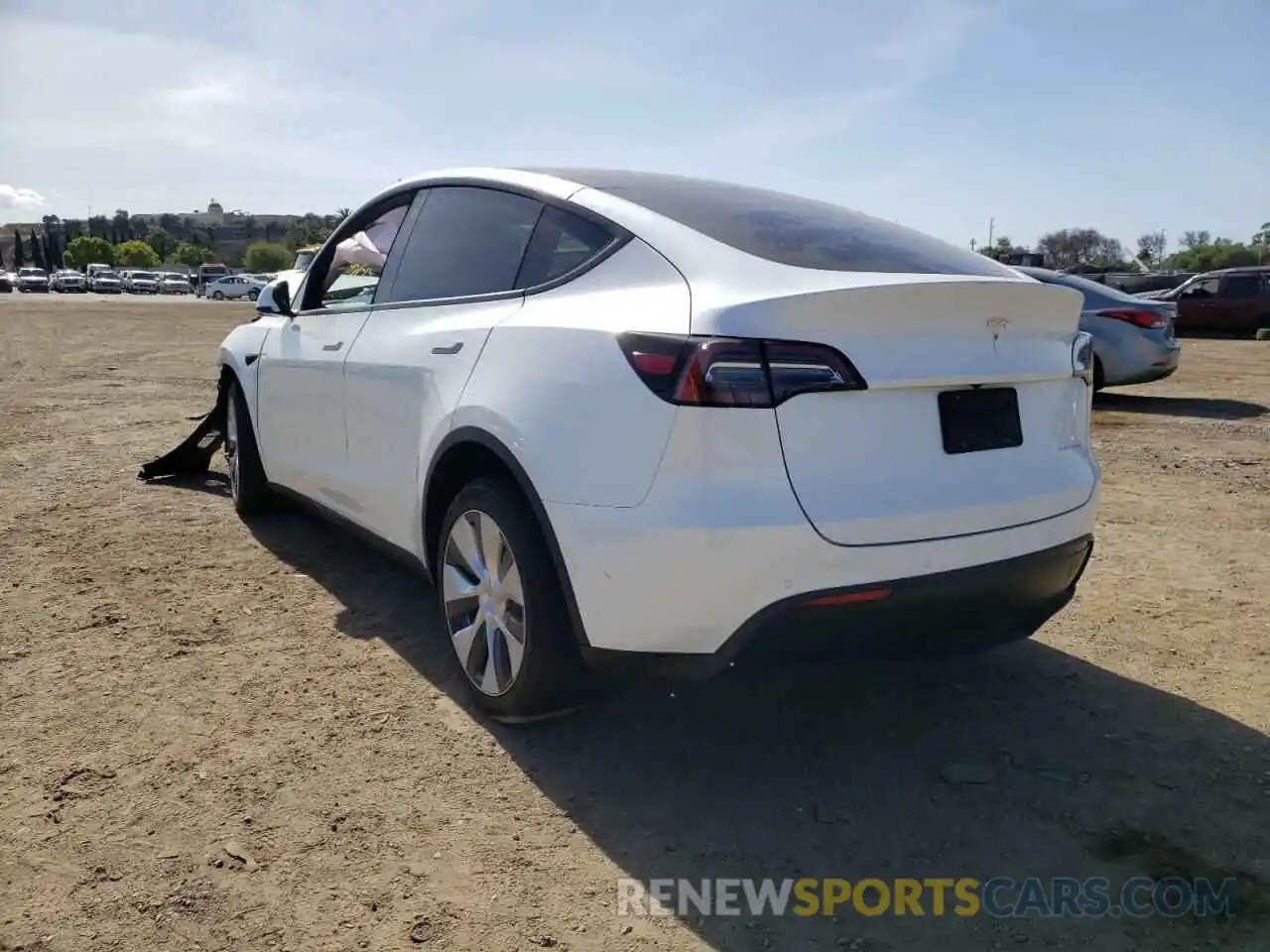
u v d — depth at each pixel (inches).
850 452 103.3
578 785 115.0
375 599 172.4
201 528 214.8
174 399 423.8
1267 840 106.0
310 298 190.1
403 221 164.4
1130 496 254.5
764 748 124.3
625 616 106.3
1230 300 895.7
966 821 109.1
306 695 135.9
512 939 89.9
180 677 140.4
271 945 88.4
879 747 125.0
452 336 135.4
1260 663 150.0
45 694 134.3
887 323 105.0
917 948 89.7
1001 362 113.2
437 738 125.0
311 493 182.9
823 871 100.4
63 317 1221.7
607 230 124.3
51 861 99.3
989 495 110.5
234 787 112.9
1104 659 151.7
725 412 99.6
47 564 187.8
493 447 119.6
